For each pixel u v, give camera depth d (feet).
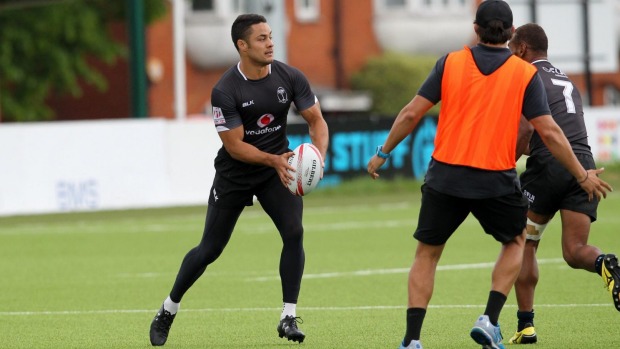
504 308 121.49
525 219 87.66
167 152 276.82
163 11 444.55
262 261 172.55
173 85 469.98
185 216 250.57
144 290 144.05
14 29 431.43
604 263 93.81
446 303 127.44
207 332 110.83
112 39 459.32
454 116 85.30
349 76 497.05
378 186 293.23
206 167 281.95
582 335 104.32
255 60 96.84
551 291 134.00
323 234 208.44
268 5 312.09
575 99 101.35
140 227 229.45
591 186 86.84
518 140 94.27
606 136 331.57
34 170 261.65
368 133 299.58
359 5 501.15
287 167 96.63
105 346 103.50
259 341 104.88
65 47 441.27
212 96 97.96
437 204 86.28
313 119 100.94
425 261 87.66
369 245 190.60
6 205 258.37
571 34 455.22
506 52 85.51
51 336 109.81
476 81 84.79
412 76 481.87
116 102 475.31
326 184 293.23
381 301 130.52
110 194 270.26
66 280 155.02
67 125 265.34
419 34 508.94
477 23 85.56
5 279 156.97
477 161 84.84
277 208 100.22
